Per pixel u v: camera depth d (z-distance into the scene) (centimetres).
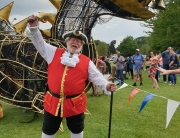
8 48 498
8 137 439
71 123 299
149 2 472
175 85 1059
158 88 974
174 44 2423
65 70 284
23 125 505
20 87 497
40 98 499
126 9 443
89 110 620
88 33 493
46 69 488
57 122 298
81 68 288
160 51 2605
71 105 288
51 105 290
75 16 486
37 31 274
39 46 286
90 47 502
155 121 525
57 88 285
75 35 287
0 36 516
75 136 306
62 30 497
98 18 488
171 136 443
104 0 455
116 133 450
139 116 560
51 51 294
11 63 496
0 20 536
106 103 702
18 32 536
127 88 988
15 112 612
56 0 504
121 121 523
